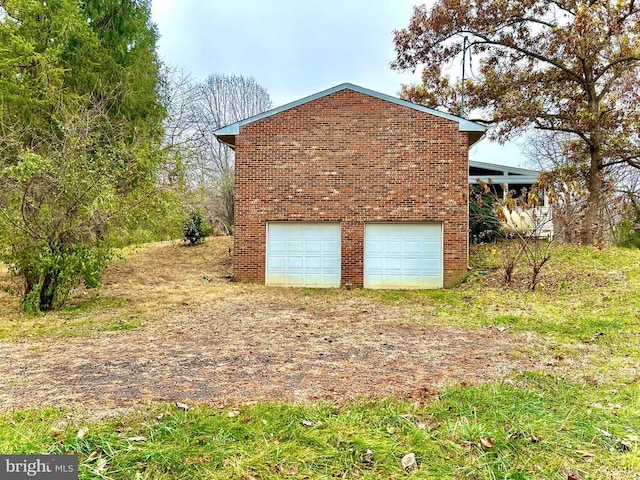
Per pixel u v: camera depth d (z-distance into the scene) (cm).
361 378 553
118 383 530
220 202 2744
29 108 1509
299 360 638
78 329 862
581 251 1529
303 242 1469
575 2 1708
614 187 1983
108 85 1850
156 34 2403
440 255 1433
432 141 1429
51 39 1744
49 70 1549
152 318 966
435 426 409
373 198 1445
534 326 856
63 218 1035
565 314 952
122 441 370
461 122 1422
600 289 1138
